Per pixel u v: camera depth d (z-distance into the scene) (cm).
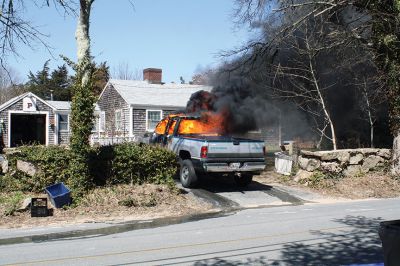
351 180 1433
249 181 1345
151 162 1180
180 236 793
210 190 1291
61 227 883
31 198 985
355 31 1511
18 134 3266
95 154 1132
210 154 1186
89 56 1102
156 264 611
